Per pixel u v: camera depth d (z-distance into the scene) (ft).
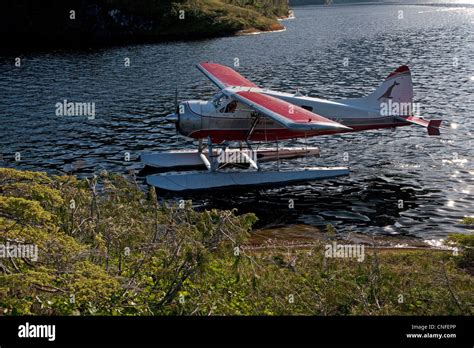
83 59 174.91
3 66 159.12
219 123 58.44
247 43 221.25
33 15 272.51
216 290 26.81
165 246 26.66
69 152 70.03
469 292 26.91
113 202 30.12
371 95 63.52
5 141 75.31
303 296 26.25
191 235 26.08
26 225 22.07
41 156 68.33
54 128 82.99
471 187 56.08
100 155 68.69
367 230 46.21
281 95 60.90
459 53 170.09
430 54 170.50
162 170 61.98
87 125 84.89
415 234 45.09
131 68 152.25
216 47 208.33
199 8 290.97
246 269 27.58
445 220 48.01
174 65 157.38
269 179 57.47
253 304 25.40
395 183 57.93
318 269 30.14
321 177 59.00
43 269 20.33
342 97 108.68
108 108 98.27
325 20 358.64
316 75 136.05
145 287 25.64
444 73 131.75
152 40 246.68
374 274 28.22
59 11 273.54
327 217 49.37
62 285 21.70
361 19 360.07
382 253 38.22
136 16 277.03
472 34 233.14
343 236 44.62
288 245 42.11
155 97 108.78
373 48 191.83
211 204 53.01
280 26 296.92
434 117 87.40
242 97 56.08
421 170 61.82
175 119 58.29
